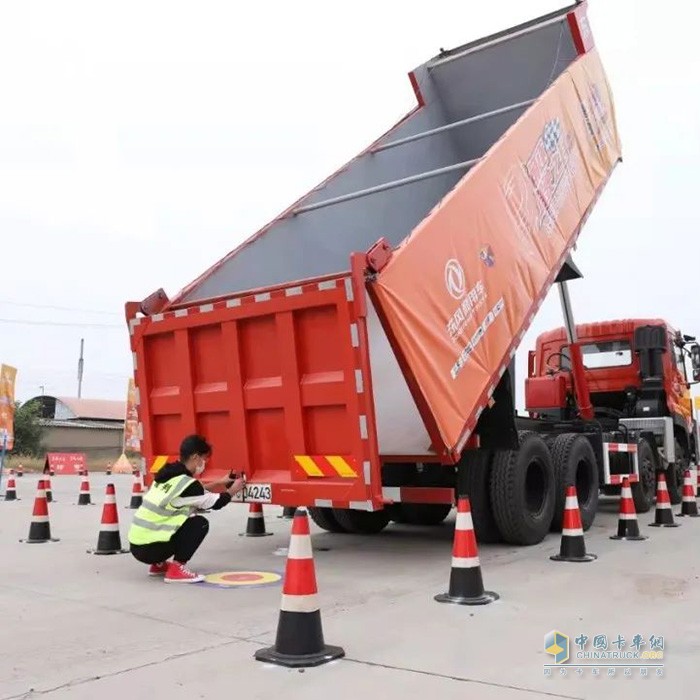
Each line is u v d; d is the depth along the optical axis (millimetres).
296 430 6348
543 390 11680
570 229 9375
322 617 4883
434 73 11617
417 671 3766
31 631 4633
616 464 10727
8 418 19781
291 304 6293
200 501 6254
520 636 4398
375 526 9430
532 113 8594
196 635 4500
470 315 6863
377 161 10109
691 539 8477
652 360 12172
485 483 7637
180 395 7176
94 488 19109
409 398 6367
